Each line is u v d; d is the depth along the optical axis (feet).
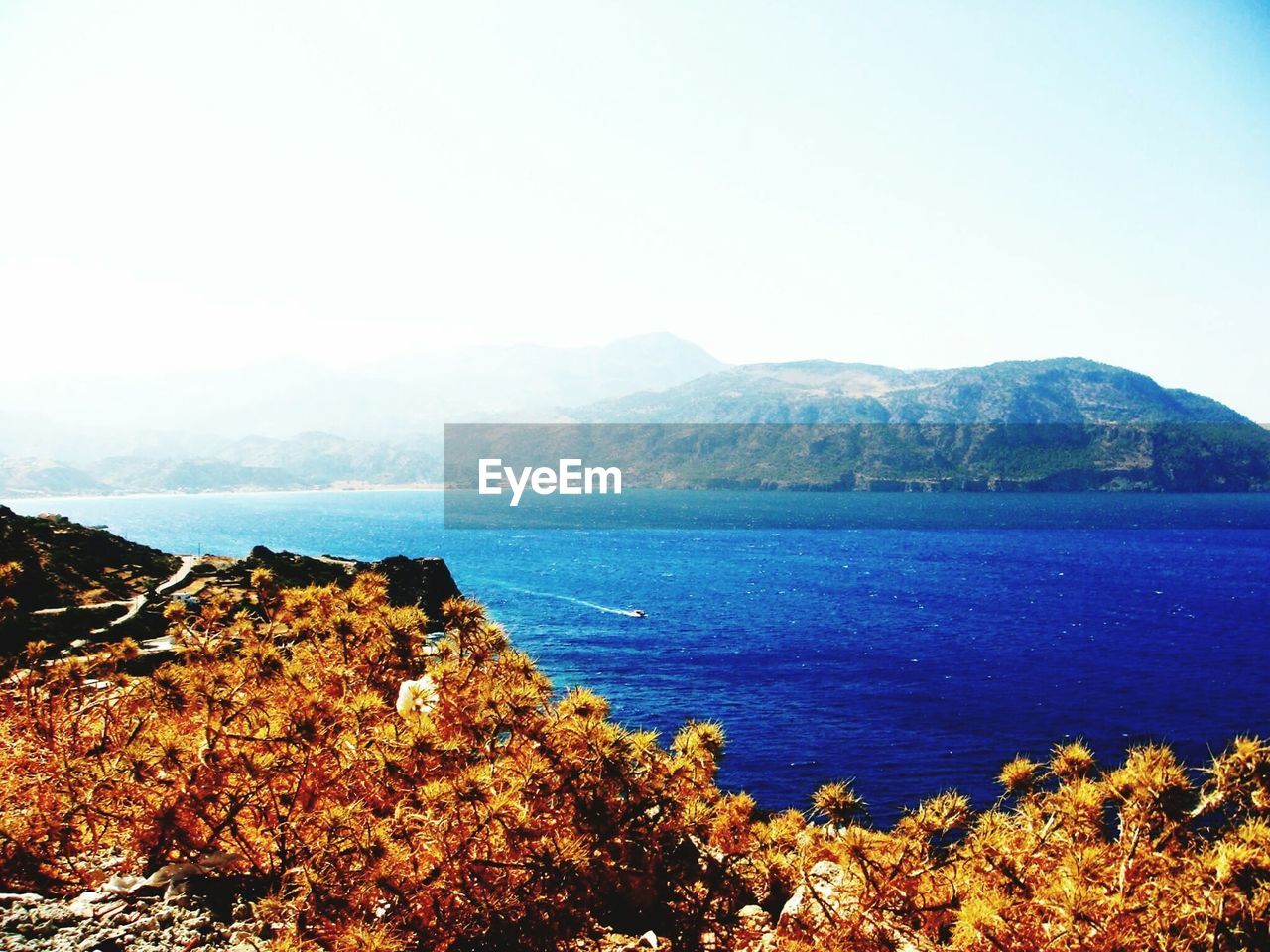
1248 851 14.53
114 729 21.42
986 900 16.33
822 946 17.40
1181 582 459.32
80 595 102.22
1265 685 220.64
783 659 251.60
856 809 19.40
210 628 24.76
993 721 186.09
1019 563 559.38
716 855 21.43
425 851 16.14
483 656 23.29
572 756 18.29
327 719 19.77
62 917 15.51
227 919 16.31
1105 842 17.52
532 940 15.88
